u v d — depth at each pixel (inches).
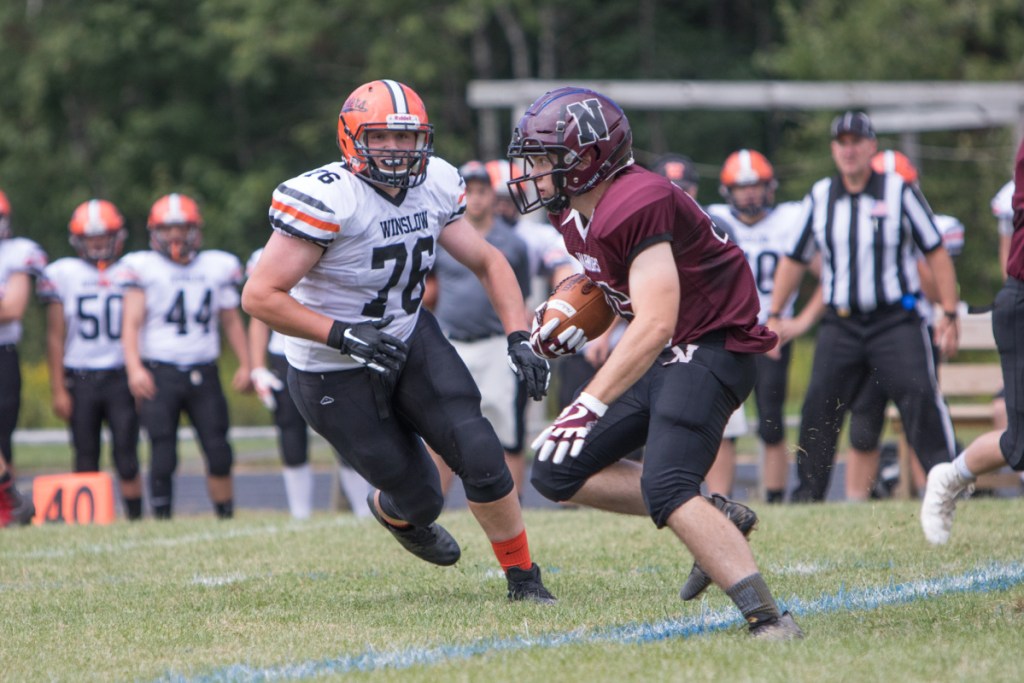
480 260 643.5
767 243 1175.6
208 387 1214.9
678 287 505.0
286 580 727.1
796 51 3073.3
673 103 1921.8
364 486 1214.3
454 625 581.6
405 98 592.7
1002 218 1003.3
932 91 1945.1
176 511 1545.3
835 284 1016.9
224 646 556.1
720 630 549.0
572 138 522.3
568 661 487.8
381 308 619.8
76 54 3169.3
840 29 3038.9
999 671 457.4
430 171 629.9
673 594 647.1
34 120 3339.1
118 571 783.7
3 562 831.7
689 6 3727.9
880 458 1283.2
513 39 3326.8
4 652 553.6
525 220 1321.4
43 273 1216.2
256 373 1232.8
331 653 533.3
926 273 1142.3
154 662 529.3
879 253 1000.2
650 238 506.9
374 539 883.4
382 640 555.5
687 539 520.1
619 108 535.5
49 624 613.6
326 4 3287.4
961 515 888.9
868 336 1011.3
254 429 2253.9
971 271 2800.2
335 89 3518.7
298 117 3535.9
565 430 493.4
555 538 857.5
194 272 1206.9
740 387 545.6
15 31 3284.9
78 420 1272.1
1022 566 685.9
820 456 994.7
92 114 3425.2
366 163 594.6
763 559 738.8
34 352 2955.2
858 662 470.9
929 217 1000.9
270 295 585.3
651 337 494.3
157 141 3358.8
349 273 606.2
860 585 647.8
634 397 584.4
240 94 3496.6
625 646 513.7
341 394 618.2
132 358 1182.9
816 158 3038.9
